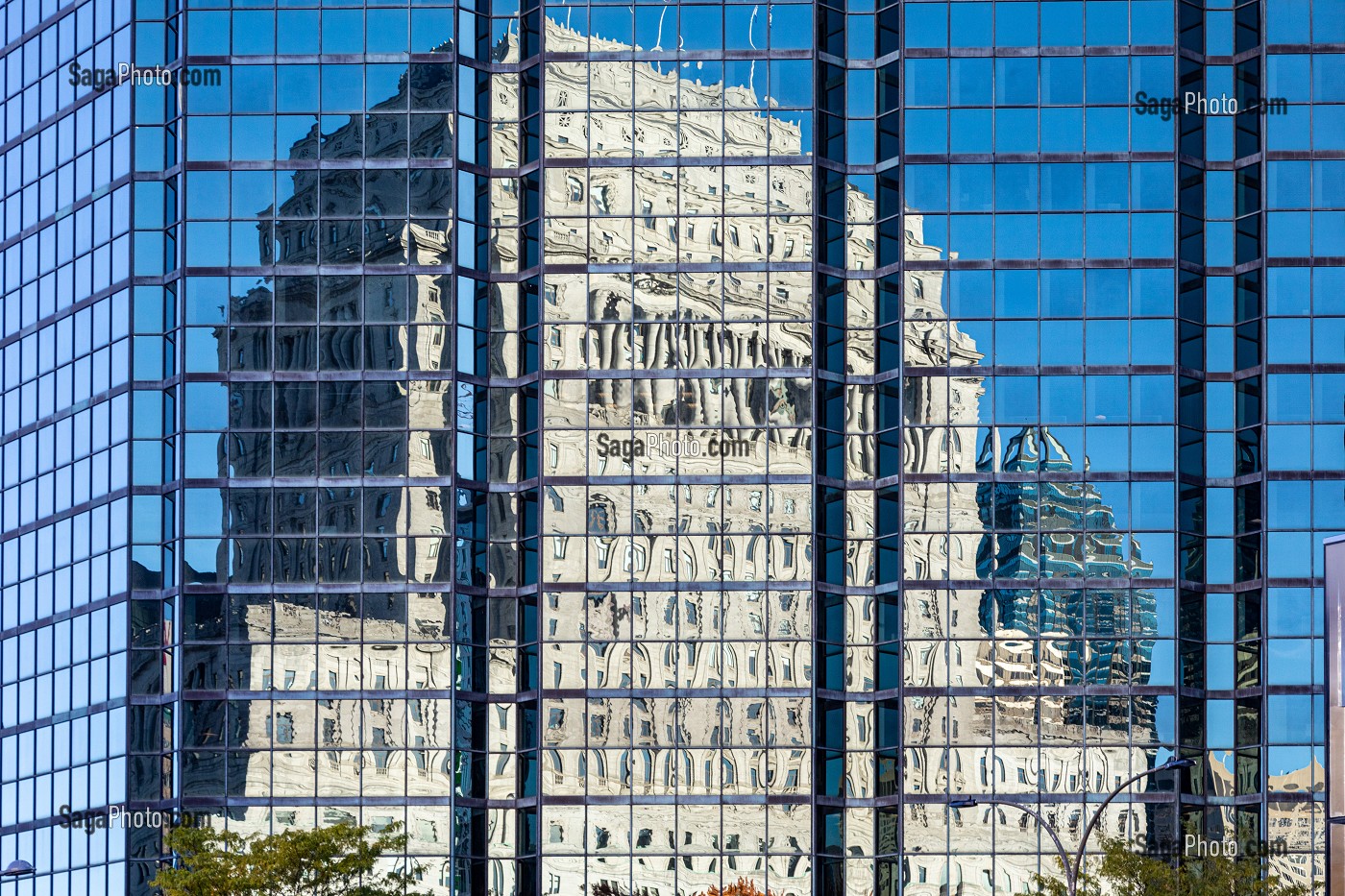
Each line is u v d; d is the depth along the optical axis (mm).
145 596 127875
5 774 136500
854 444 129875
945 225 129375
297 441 128125
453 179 130500
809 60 131750
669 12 132250
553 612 126375
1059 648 125312
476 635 128625
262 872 105562
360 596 126438
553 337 129000
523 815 126562
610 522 127312
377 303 129500
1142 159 129500
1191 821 124875
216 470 128125
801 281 129625
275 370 128875
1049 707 124750
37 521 137000
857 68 133500
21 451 139125
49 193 139625
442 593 126438
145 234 131750
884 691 126438
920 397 127875
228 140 131000
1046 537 126375
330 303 129500
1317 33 132250
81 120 137750
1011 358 127938
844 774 125812
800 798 124000
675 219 130250
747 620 126125
